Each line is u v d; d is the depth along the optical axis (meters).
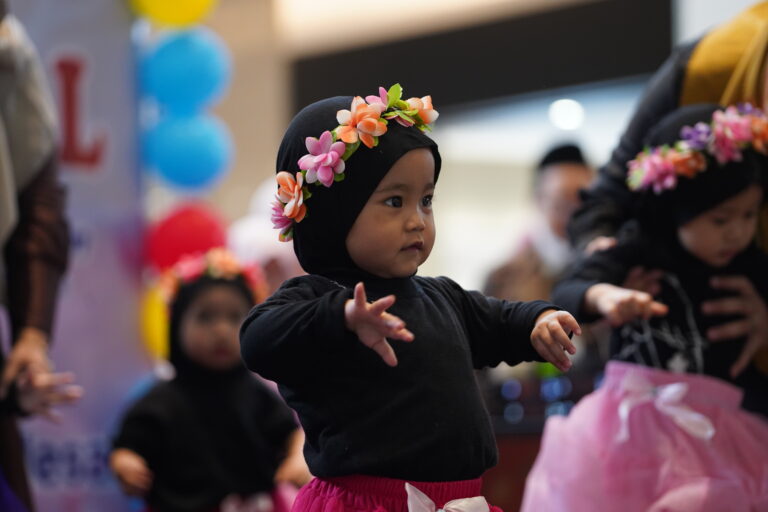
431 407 1.98
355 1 8.30
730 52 3.12
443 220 9.30
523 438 4.45
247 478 4.45
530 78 7.44
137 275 5.00
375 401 1.98
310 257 2.12
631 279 2.98
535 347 2.11
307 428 2.06
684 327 2.95
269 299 2.05
